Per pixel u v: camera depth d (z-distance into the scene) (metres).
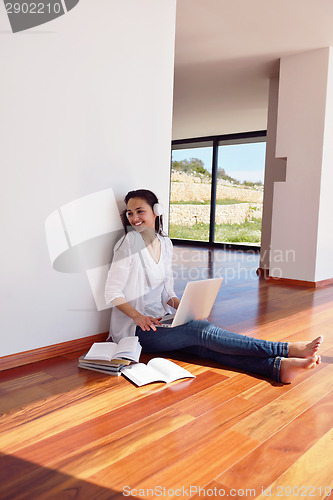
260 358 1.95
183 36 4.27
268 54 4.75
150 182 2.57
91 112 2.22
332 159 4.76
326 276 4.92
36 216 2.04
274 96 5.58
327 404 1.70
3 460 1.26
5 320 1.96
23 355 2.04
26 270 2.02
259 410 1.62
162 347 2.18
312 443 1.40
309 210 4.72
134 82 2.42
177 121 8.16
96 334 2.38
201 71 5.36
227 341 1.99
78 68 2.14
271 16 3.81
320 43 4.41
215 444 1.37
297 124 4.77
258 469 1.24
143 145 2.51
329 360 2.23
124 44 2.35
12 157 1.92
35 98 1.98
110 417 1.53
